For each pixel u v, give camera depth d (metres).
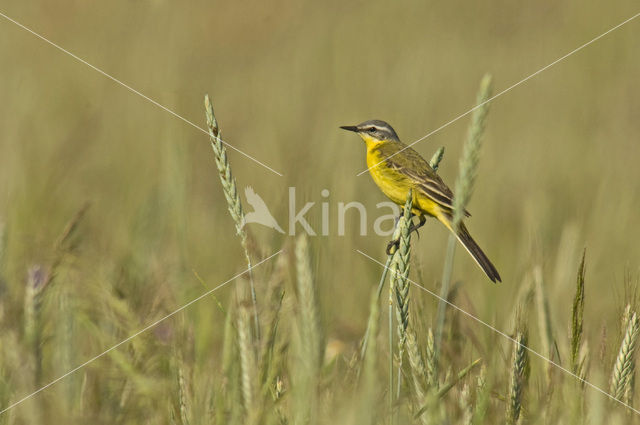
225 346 6.02
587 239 12.83
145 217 10.37
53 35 18.77
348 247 10.62
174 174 10.62
